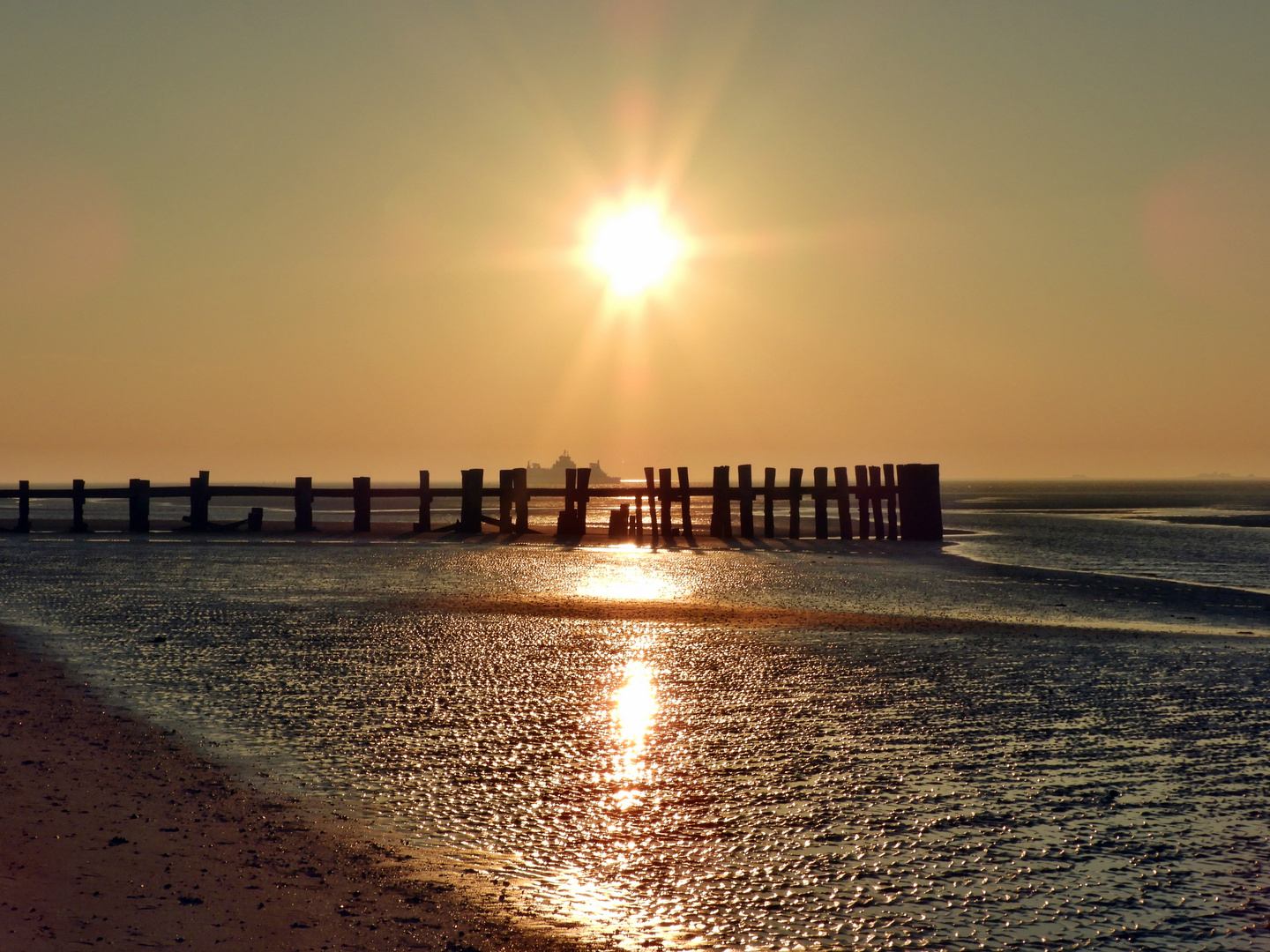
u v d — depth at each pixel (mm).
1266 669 14102
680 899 6438
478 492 41188
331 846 7172
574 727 10664
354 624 17641
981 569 28500
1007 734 10492
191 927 5695
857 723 10961
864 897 6469
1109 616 19656
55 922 5652
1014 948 5793
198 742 9844
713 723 10906
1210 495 146125
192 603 20297
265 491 41688
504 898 6383
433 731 10438
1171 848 7305
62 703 11305
